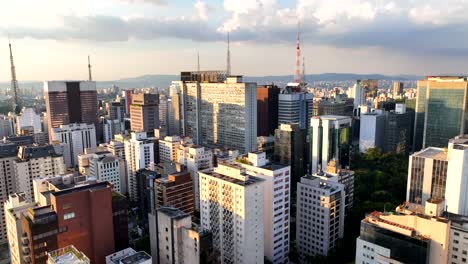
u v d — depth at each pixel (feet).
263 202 629.51
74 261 436.35
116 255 512.63
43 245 515.09
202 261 566.36
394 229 492.95
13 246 588.50
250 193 585.63
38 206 577.84
